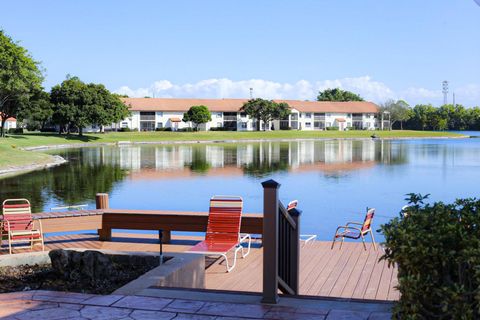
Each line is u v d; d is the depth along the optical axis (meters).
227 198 8.70
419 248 2.83
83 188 23.02
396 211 16.69
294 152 48.78
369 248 9.61
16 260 6.15
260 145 63.81
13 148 42.81
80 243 9.96
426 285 2.87
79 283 5.40
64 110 69.12
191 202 19.03
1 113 60.06
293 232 5.46
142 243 9.93
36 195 20.64
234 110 99.94
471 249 2.75
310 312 4.36
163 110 96.31
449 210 3.13
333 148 56.00
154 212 9.97
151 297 4.77
